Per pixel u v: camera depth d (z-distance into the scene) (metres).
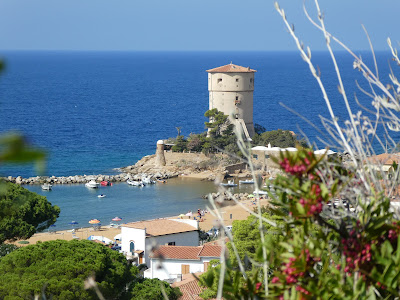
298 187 6.11
